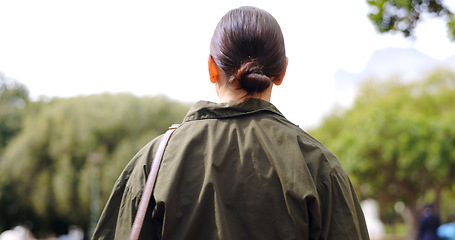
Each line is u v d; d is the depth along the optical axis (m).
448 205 35.03
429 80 30.72
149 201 1.03
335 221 1.02
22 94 40.66
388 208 36.31
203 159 1.05
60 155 29.39
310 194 0.99
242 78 1.08
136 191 1.05
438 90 30.19
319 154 1.06
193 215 1.00
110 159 28.23
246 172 1.03
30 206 30.56
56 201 29.72
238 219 1.01
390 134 22.98
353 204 1.06
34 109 37.41
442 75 30.48
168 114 29.00
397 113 23.81
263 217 1.00
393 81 33.56
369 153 23.20
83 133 29.31
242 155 1.04
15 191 30.36
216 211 1.00
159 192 1.02
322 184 1.04
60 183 28.97
